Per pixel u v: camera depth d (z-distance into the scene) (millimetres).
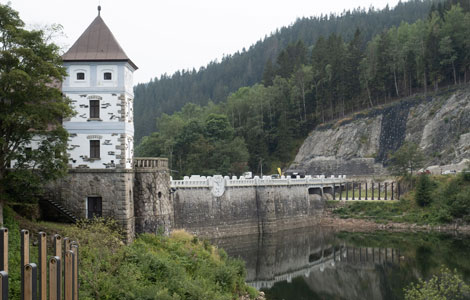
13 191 40500
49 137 41938
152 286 35438
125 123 49000
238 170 128250
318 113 161125
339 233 96688
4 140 36562
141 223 51750
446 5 168500
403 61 147375
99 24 51594
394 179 119875
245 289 49688
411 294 43250
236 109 168750
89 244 37688
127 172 48906
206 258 50188
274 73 195750
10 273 29766
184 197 78625
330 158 142875
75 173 48125
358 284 60219
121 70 49094
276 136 156500
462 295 45094
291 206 102312
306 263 71375
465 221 96000
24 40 38031
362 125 143375
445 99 133125
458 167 114438
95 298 31547
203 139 125875
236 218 88625
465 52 137125
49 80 38562
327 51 171500
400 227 100188
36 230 38875
